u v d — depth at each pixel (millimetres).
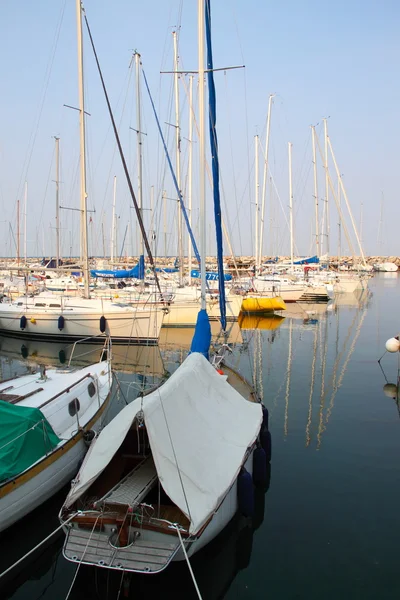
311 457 10320
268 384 16422
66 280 36625
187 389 7832
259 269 43156
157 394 7055
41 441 7945
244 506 7285
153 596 6273
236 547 7152
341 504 8359
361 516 8000
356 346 23297
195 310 27156
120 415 7027
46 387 10516
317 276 50188
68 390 10086
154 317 22625
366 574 6605
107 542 5898
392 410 13570
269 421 12617
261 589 6340
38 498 7742
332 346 23328
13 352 22094
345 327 29422
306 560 6902
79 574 6559
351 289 50156
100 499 6223
